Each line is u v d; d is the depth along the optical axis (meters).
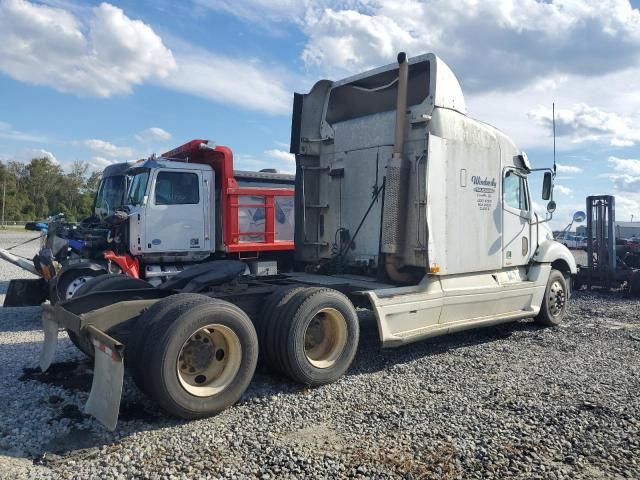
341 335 5.39
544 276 8.24
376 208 6.95
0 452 3.62
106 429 4.07
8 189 77.38
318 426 4.16
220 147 10.15
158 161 9.81
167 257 9.99
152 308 4.42
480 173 7.07
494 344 7.21
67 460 3.52
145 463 3.47
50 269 8.78
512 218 7.70
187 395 4.20
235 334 4.54
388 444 3.80
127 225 9.56
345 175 7.39
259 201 10.63
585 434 4.02
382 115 6.95
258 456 3.58
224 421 4.27
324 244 7.62
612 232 12.86
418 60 6.63
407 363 6.12
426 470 3.40
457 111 6.75
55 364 5.83
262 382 5.31
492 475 3.35
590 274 13.26
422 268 6.47
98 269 8.88
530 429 4.10
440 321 6.53
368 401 4.77
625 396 4.92
